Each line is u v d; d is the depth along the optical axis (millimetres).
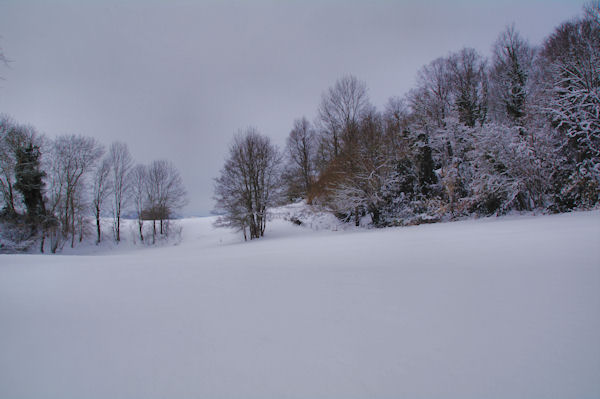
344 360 1800
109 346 2189
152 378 1715
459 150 21188
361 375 1628
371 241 9227
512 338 1930
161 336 2328
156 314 2895
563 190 13930
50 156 28797
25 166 25812
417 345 1928
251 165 25188
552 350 1747
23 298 3801
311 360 1822
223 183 25062
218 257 7934
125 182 33812
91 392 1598
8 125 24922
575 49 16234
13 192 27156
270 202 25516
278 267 5211
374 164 22609
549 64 18984
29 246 27188
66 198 29344
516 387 1437
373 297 2988
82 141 30344
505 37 24375
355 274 4137
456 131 21750
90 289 4289
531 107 16438
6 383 1702
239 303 3096
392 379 1569
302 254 6938
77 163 29969
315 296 3158
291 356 1887
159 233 35156
